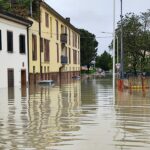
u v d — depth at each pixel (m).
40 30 56.00
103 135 13.13
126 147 11.24
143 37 58.50
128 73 59.91
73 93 34.56
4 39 42.38
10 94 33.28
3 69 42.19
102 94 32.66
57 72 69.19
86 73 117.56
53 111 20.22
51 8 62.22
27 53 49.22
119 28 59.66
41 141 12.15
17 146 11.45
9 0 54.56
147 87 40.09
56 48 68.44
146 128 14.55
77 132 13.74
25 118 17.53
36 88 42.56
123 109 20.86
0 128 14.72
